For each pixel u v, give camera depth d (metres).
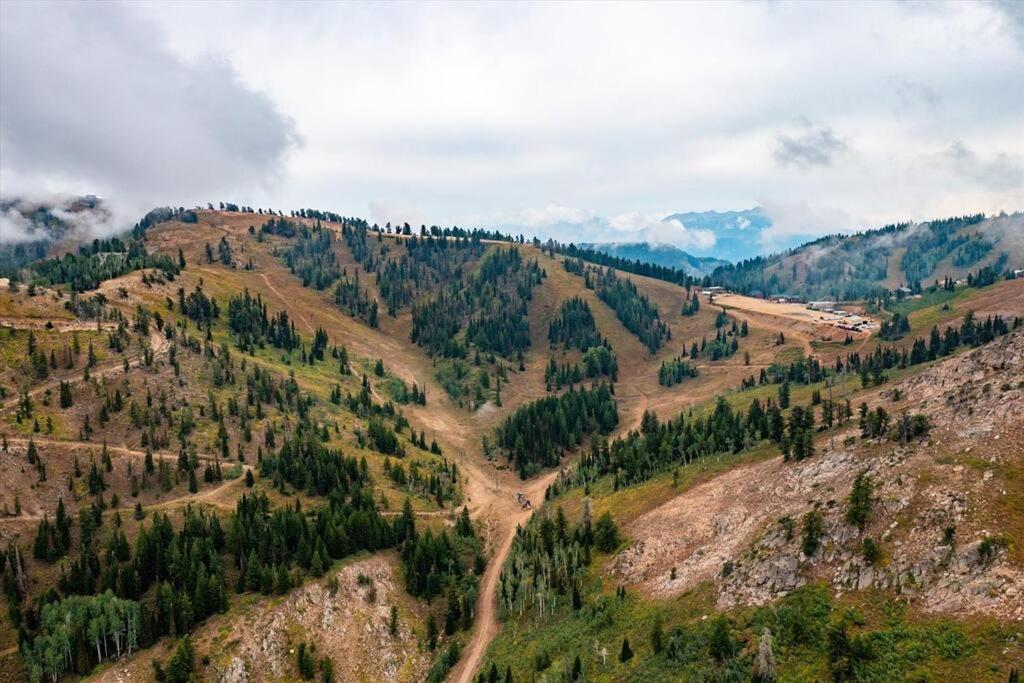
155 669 129.00
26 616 138.12
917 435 125.56
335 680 138.38
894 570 99.50
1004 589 88.94
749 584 113.88
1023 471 103.06
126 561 152.12
